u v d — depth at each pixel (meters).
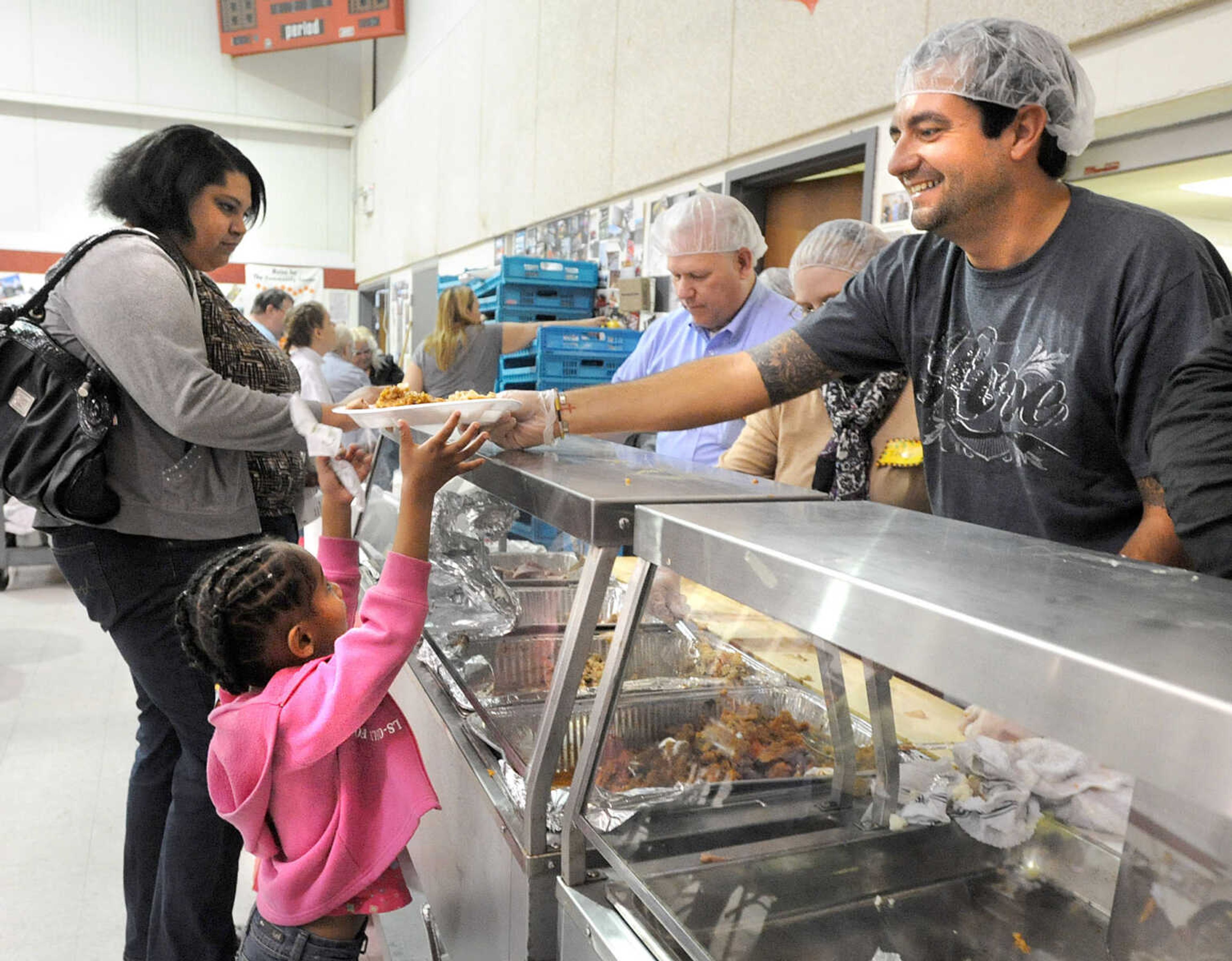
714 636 1.06
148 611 1.69
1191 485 0.82
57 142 10.48
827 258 2.30
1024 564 0.72
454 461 1.25
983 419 1.43
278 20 10.45
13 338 1.58
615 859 1.00
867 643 0.65
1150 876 0.65
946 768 0.82
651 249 4.89
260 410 1.67
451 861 1.50
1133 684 0.47
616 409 1.49
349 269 12.12
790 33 3.73
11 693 3.48
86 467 1.56
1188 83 2.29
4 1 10.02
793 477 2.36
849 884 0.87
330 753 1.32
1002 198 1.30
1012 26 1.25
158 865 1.82
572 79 5.80
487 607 1.54
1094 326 1.26
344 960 1.39
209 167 1.77
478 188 7.66
